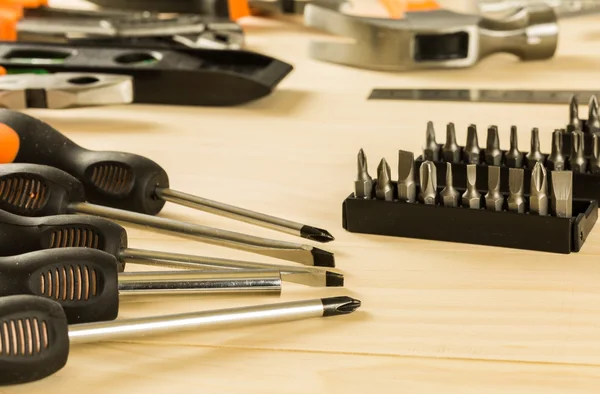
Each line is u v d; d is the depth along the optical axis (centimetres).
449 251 80
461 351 65
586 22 158
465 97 121
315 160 103
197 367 64
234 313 66
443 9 136
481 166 89
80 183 81
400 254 80
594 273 75
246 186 96
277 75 120
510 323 69
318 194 94
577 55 139
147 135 111
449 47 133
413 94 124
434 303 72
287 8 162
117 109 121
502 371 63
